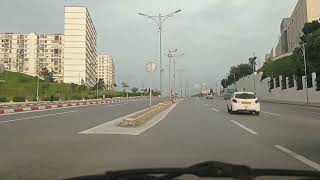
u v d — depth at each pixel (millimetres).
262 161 11273
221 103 64562
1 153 12656
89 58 142000
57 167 10344
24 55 146875
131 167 10281
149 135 17766
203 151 13070
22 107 44281
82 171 9820
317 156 12148
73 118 29422
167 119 27797
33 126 22438
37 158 11727
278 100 83312
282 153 12719
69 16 131375
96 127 21297
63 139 16281
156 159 11531
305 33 99562
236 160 11406
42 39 147375
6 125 23172
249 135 17828
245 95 34250
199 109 43000
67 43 130125
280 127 21797
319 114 34625
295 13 138125
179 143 15047
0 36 147500
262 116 31422
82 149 13523
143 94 131750
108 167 10305
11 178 9102
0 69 131875
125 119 21984
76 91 119812
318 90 64750
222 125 22969
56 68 145375
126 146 14250
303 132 19188
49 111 40781
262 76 105625
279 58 116312
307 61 75062
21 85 119000
